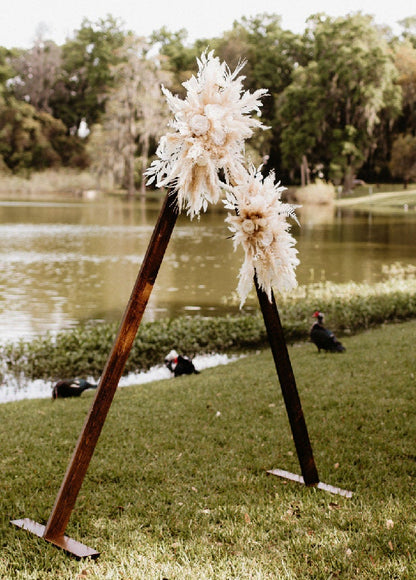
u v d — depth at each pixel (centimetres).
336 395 715
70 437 606
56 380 928
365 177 7419
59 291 1695
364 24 6681
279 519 420
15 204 5906
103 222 4088
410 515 420
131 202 6550
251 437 595
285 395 457
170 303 1535
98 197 7350
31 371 961
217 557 371
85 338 1055
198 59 379
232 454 548
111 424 639
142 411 686
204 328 1156
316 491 461
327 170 7069
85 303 1537
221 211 5406
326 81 6631
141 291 381
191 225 4038
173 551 383
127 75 7544
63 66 9531
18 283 1814
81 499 459
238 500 452
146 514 434
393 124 7231
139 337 1080
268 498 455
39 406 748
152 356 1053
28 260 2297
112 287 1762
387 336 1073
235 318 1220
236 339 1142
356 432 591
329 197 6338
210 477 499
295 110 6806
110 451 557
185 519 424
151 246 380
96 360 984
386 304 1344
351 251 2681
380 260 2405
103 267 2147
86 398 789
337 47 6669
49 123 8612
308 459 470
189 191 379
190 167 370
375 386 746
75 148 8706
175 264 2219
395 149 6588
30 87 9231
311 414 650
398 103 6619
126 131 7575
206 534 404
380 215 5019
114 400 739
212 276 1956
